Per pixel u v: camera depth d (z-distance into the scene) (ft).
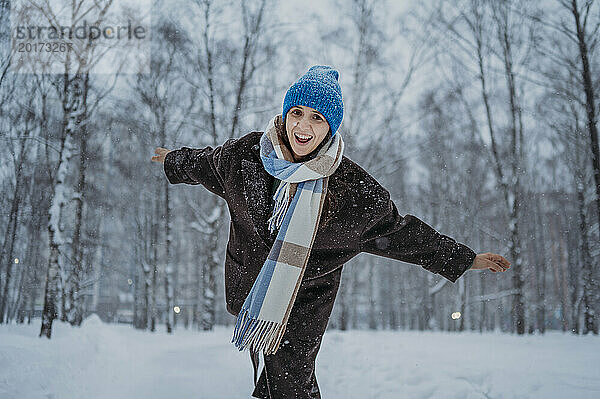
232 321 101.04
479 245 86.84
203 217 53.26
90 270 68.33
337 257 8.86
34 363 14.93
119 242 87.97
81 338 22.07
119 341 24.58
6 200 41.83
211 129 52.85
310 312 8.72
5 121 32.83
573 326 68.85
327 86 8.63
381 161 62.85
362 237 8.84
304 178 8.34
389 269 111.75
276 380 8.61
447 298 98.12
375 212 8.67
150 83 51.83
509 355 22.77
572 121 52.13
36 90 31.83
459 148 74.84
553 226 83.10
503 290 88.33
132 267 85.87
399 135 62.64
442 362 18.97
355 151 59.36
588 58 43.04
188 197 63.46
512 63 54.19
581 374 16.65
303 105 8.52
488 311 100.17
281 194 8.50
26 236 51.44
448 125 65.21
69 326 31.45
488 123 57.41
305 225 8.33
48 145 32.83
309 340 8.68
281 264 8.23
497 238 75.97
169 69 53.06
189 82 52.75
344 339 27.55
